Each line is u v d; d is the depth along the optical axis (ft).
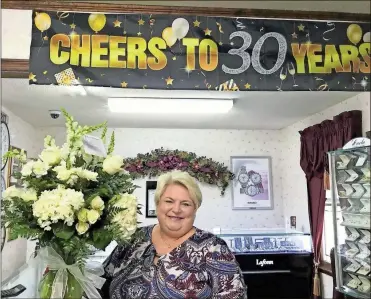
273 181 8.30
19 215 3.11
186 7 5.64
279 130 8.68
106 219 3.15
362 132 6.74
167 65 5.48
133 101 6.92
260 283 7.14
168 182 4.12
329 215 7.49
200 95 7.00
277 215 8.24
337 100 7.25
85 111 7.13
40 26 5.32
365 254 6.24
